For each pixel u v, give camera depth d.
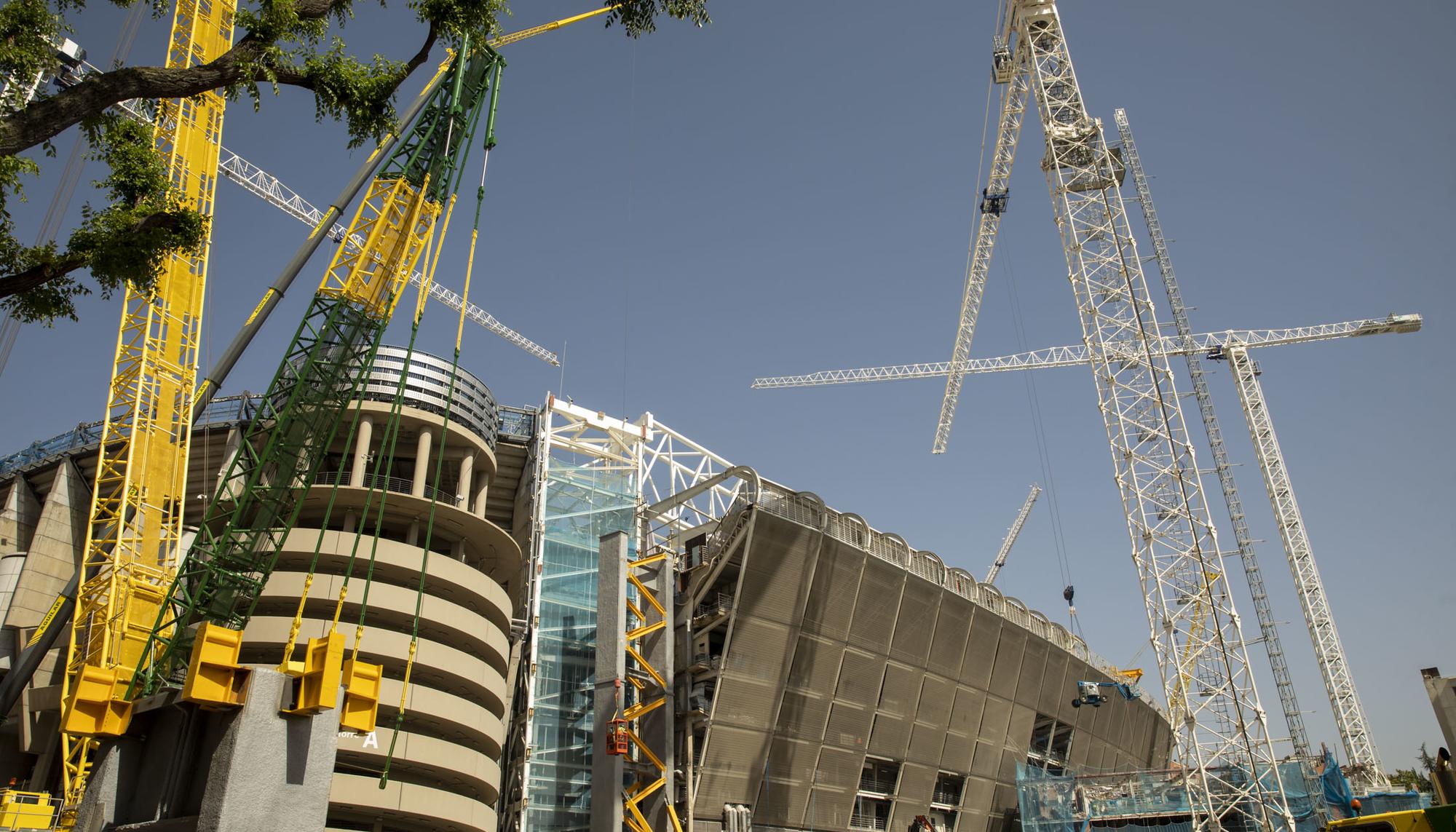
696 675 67.00
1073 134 78.19
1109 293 75.56
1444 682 41.34
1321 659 127.69
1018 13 80.94
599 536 81.75
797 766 69.38
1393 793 75.88
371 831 61.44
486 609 71.94
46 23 22.12
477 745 68.38
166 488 64.94
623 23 28.28
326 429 48.91
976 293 122.12
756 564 64.25
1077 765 99.88
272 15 23.27
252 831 30.94
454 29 27.23
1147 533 71.12
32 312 23.69
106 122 25.33
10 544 81.19
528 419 87.19
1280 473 136.00
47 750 69.56
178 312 68.06
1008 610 87.31
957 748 82.94
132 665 58.81
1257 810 67.19
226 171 105.00
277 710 32.88
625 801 60.84
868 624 72.00
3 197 21.95
